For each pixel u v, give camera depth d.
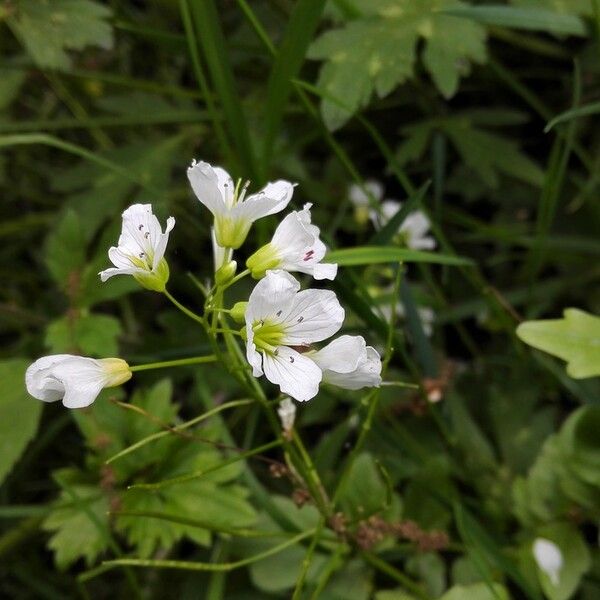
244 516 0.12
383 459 0.14
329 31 0.14
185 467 0.12
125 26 0.15
